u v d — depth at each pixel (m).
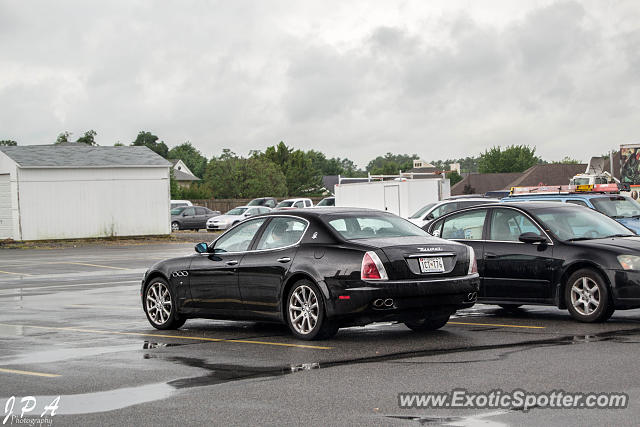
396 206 33.47
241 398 6.61
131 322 12.08
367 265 9.20
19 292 17.22
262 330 10.93
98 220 40.75
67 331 11.09
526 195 17.17
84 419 6.09
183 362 8.45
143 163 42.00
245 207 50.69
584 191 17.62
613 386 6.63
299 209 10.41
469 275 9.80
